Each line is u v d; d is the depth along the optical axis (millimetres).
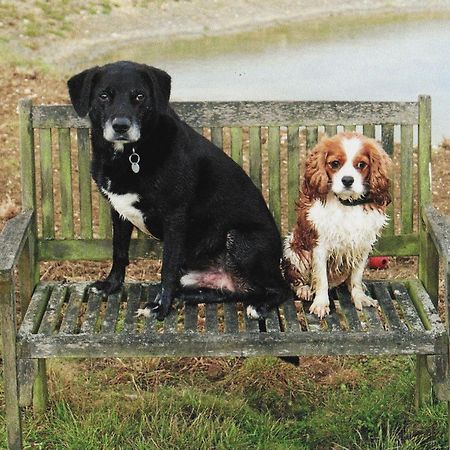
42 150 4133
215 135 4207
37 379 4070
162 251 4117
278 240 4121
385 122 4125
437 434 3869
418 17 17719
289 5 18375
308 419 4098
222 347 3490
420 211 4090
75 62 12883
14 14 14703
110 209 4105
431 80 11477
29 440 3887
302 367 4535
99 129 3773
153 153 3760
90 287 4043
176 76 11844
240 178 4070
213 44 14641
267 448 3775
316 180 3732
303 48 14156
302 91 10891
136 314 3814
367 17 17781
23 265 3992
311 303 3992
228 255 4035
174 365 4625
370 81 11461
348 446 3850
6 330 3430
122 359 4637
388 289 4047
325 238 3807
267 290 3984
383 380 4375
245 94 10695
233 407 4078
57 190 7043
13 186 7184
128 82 3697
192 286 4105
